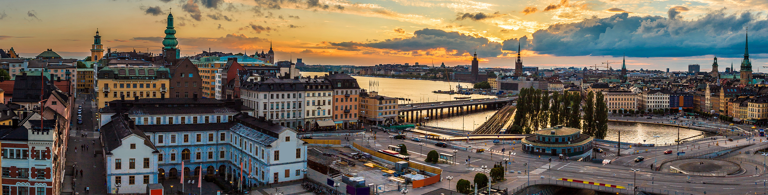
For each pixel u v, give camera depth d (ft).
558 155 624.59
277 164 456.04
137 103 531.09
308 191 441.27
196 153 505.25
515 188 456.04
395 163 521.24
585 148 650.43
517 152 653.71
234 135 506.89
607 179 495.00
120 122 481.87
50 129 368.27
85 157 518.78
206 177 483.10
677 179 493.36
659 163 611.47
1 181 357.61
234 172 507.71
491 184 472.85
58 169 402.52
